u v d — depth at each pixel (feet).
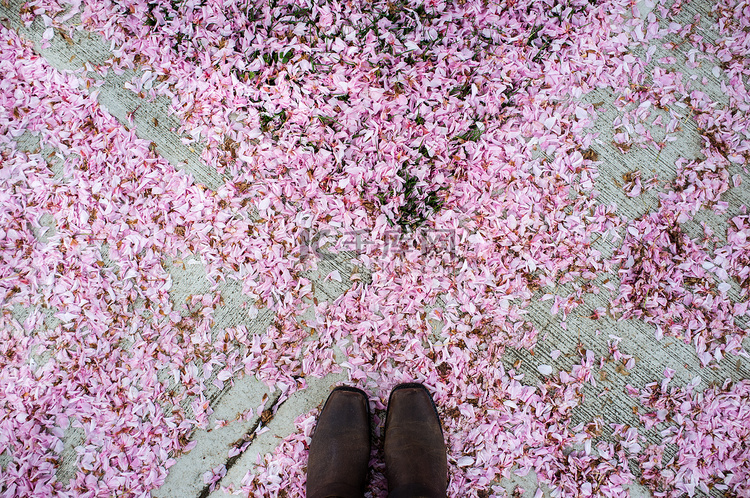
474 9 5.99
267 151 5.89
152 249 5.86
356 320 5.81
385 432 5.59
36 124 5.94
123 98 6.08
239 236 5.81
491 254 5.81
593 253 5.96
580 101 6.16
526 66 5.96
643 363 5.94
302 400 5.80
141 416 5.65
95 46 6.11
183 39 5.93
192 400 5.73
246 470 5.68
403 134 5.81
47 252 5.78
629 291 5.89
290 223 5.86
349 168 5.68
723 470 5.71
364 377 5.77
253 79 5.92
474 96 5.82
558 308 5.93
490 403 5.70
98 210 5.80
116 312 5.77
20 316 5.79
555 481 5.60
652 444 5.75
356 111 5.78
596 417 5.79
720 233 6.10
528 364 5.87
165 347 5.74
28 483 5.48
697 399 5.86
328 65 5.90
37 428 5.54
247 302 5.89
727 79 6.24
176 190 5.93
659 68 6.20
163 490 5.60
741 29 6.25
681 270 5.96
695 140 6.18
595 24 6.10
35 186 5.87
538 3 6.02
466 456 5.63
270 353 5.75
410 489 4.91
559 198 5.93
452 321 5.81
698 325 5.90
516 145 5.97
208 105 5.92
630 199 6.13
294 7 5.99
